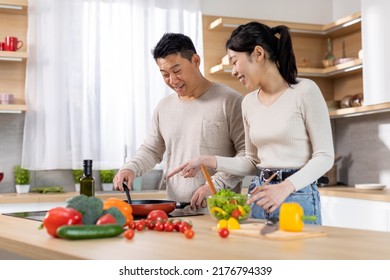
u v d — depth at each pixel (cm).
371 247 156
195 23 480
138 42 463
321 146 224
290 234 175
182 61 275
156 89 468
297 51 527
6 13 446
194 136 283
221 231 176
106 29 455
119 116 455
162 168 469
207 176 238
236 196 211
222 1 507
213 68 488
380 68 414
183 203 253
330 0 539
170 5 475
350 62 461
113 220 182
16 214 255
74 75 444
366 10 428
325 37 531
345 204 408
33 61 436
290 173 232
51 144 435
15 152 448
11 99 426
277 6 524
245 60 235
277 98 237
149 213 212
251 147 256
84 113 446
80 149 444
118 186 269
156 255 144
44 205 397
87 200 184
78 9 446
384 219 369
